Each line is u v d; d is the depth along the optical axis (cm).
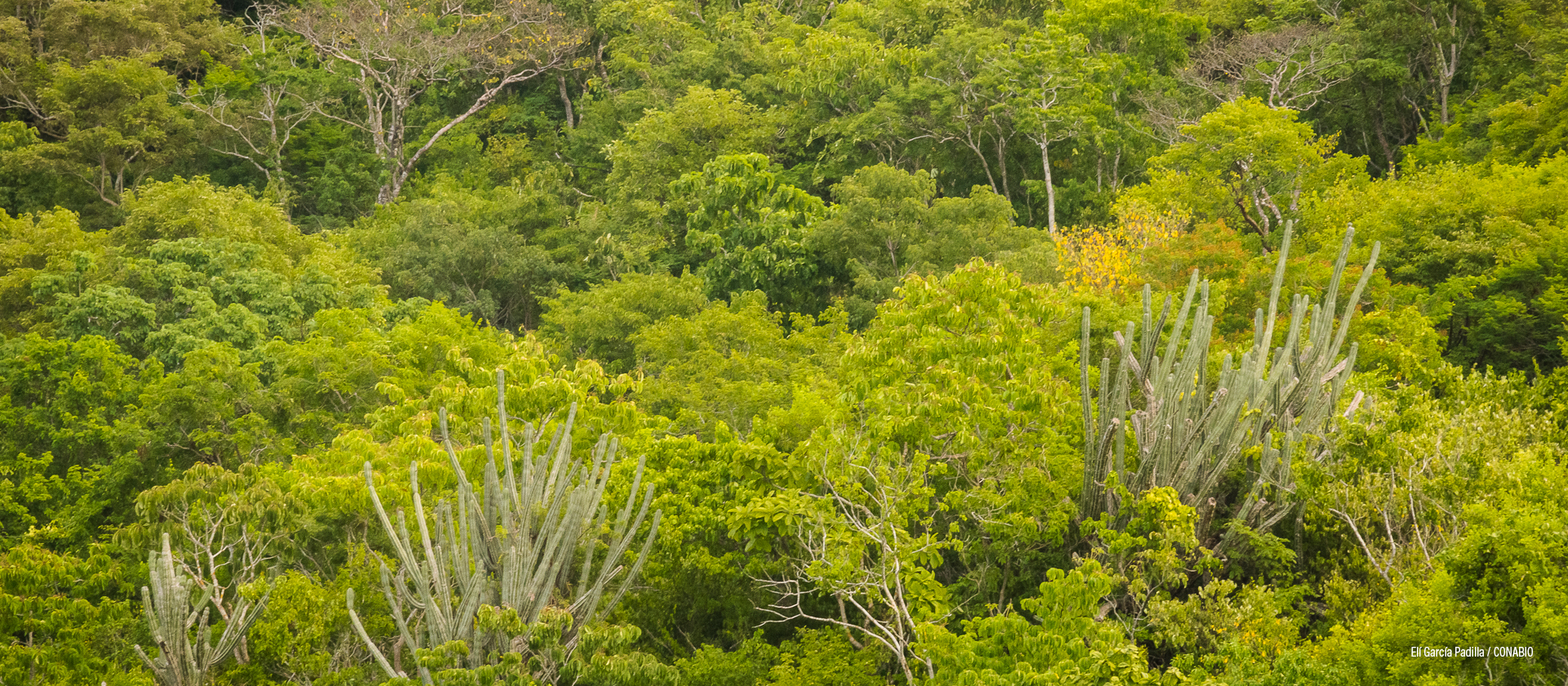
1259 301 2698
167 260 3422
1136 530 1738
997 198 3722
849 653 1770
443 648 1484
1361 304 2702
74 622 1812
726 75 5441
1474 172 3525
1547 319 2733
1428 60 4938
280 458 2477
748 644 1870
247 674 1725
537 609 1533
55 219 3791
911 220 3728
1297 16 5172
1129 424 1933
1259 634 1553
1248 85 4919
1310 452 1789
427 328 2762
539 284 4538
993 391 1906
